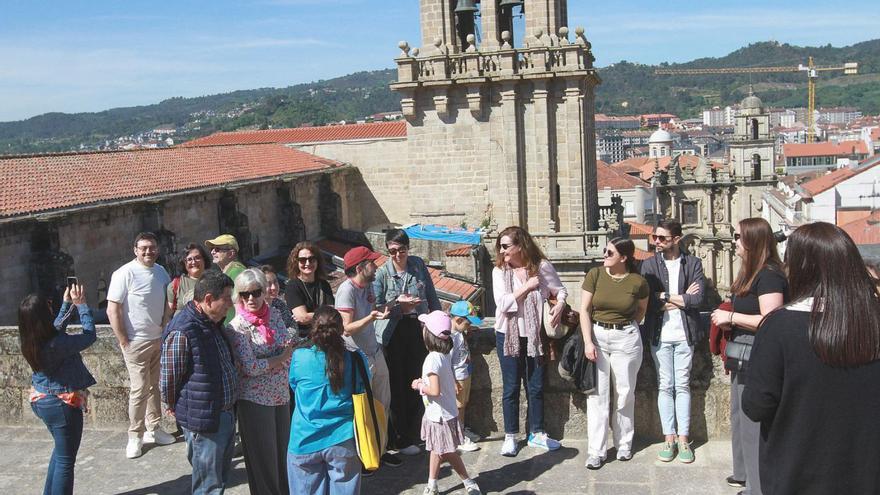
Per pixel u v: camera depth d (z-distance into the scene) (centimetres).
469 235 4341
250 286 1048
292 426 1005
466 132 4509
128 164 3712
